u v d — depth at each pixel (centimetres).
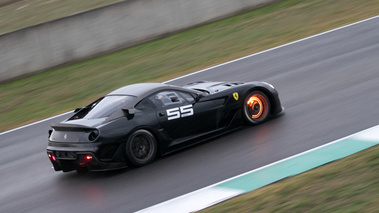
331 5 6675
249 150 2767
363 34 5181
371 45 4725
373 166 2142
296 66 4588
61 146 2817
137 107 2873
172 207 2183
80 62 6231
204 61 5459
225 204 2100
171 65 5528
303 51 5047
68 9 9638
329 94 3609
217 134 3095
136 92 2972
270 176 2342
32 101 5147
